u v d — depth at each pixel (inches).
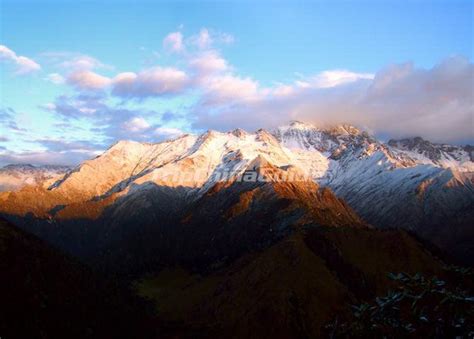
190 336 4704.7
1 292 3870.6
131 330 4594.0
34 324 3767.2
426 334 733.3
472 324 703.1
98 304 4640.8
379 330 768.9
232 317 4832.7
